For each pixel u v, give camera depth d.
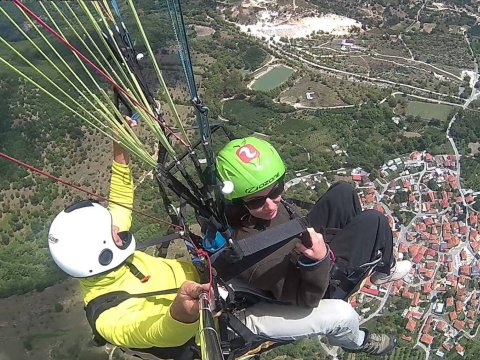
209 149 5.77
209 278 5.84
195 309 5.39
